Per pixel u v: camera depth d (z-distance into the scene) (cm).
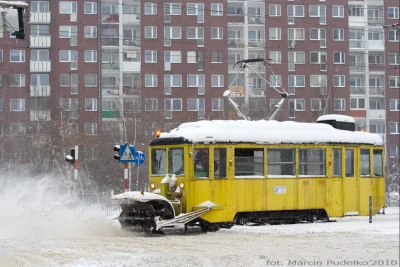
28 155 6638
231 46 9300
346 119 3275
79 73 8956
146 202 2530
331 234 2503
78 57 8975
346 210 3075
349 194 3091
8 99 8662
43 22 8975
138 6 9138
